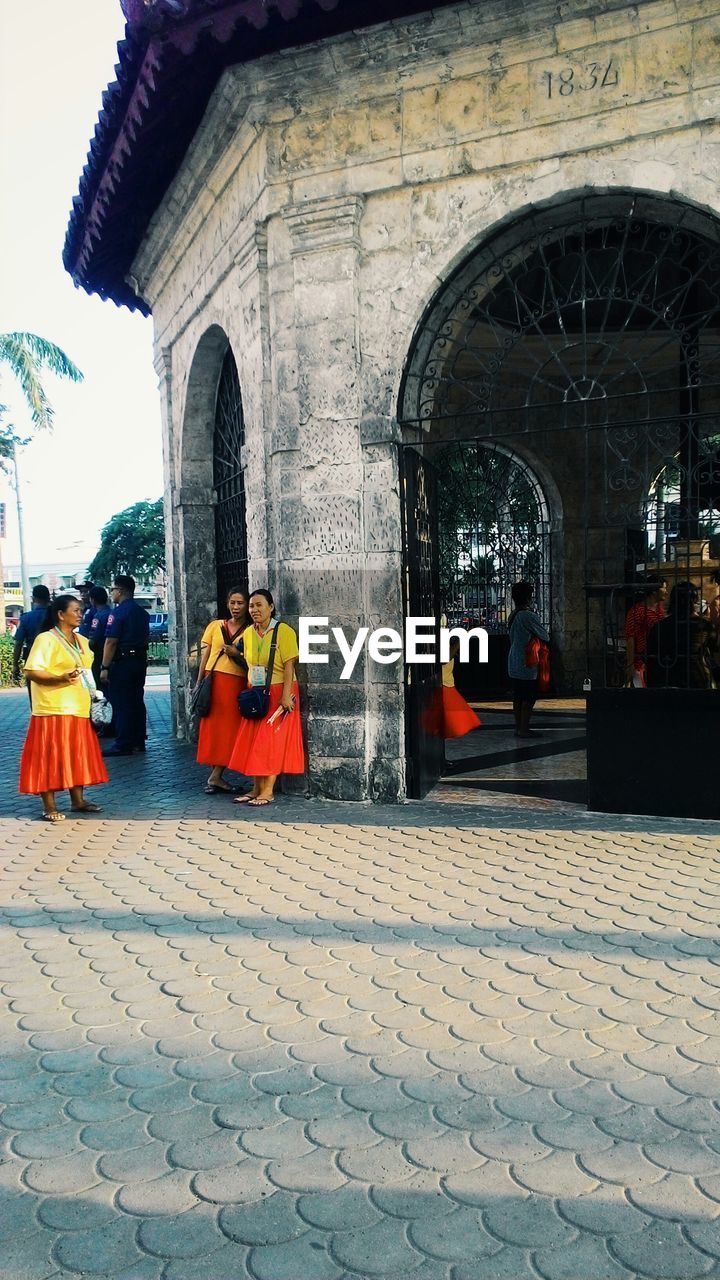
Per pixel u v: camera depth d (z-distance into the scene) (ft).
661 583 22.11
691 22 18.83
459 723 27.81
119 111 24.43
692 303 27.12
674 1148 8.82
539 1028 11.19
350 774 23.35
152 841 20.44
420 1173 8.54
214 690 25.44
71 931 14.88
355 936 14.25
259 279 23.91
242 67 22.16
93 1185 8.48
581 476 48.37
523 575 51.16
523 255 22.08
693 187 19.10
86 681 23.12
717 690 20.29
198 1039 11.16
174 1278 7.32
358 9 20.27
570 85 19.93
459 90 20.97
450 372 23.49
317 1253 7.55
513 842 19.27
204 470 33.83
